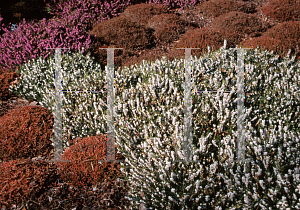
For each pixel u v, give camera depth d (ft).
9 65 18.03
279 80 13.32
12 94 15.98
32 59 17.49
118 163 9.61
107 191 8.95
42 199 8.54
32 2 29.45
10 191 8.18
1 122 11.57
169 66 15.21
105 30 22.98
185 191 7.34
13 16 28.25
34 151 11.11
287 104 10.93
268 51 16.99
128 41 22.20
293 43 18.76
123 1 30.09
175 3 30.96
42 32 19.30
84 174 9.09
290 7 26.43
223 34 22.24
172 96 11.28
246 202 6.44
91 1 28.12
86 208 8.34
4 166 9.02
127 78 14.32
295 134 8.70
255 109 11.56
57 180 9.38
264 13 28.32
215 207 6.68
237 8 28.17
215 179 7.48
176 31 24.27
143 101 11.84
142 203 7.93
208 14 28.73
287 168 7.47
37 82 15.69
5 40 18.70
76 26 21.70
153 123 9.59
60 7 29.14
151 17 27.30
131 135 10.02
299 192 6.47
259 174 6.87
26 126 11.51
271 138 8.15
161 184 7.71
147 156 8.84
